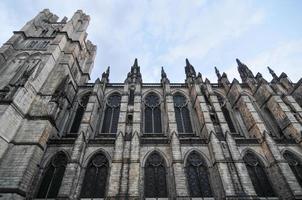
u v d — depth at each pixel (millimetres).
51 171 30125
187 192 26359
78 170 28766
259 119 37031
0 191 24297
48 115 32469
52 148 31875
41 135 30156
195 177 30297
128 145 31531
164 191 28781
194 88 43594
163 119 41969
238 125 41344
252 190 26688
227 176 27797
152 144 32969
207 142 33406
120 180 27359
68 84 43125
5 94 30875
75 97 45812
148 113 43781
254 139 34594
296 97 46062
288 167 29219
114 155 29828
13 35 47469
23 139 29453
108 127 41156
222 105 46594
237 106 43906
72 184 26656
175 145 31328
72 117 42031
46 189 28375
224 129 34562
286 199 27609
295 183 27578
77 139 31172
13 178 25547
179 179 27500
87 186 28938
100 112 43094
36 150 28750
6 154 27625
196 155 32594
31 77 34750
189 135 38562
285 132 37719
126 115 37500
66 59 44844
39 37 49125
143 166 30531
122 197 25594
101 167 30922
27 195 26656
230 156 30188
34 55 43312
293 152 33250
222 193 26984
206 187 29422
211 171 30484
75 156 29172
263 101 43906
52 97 36469
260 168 31906
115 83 50062
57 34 48906
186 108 45062
